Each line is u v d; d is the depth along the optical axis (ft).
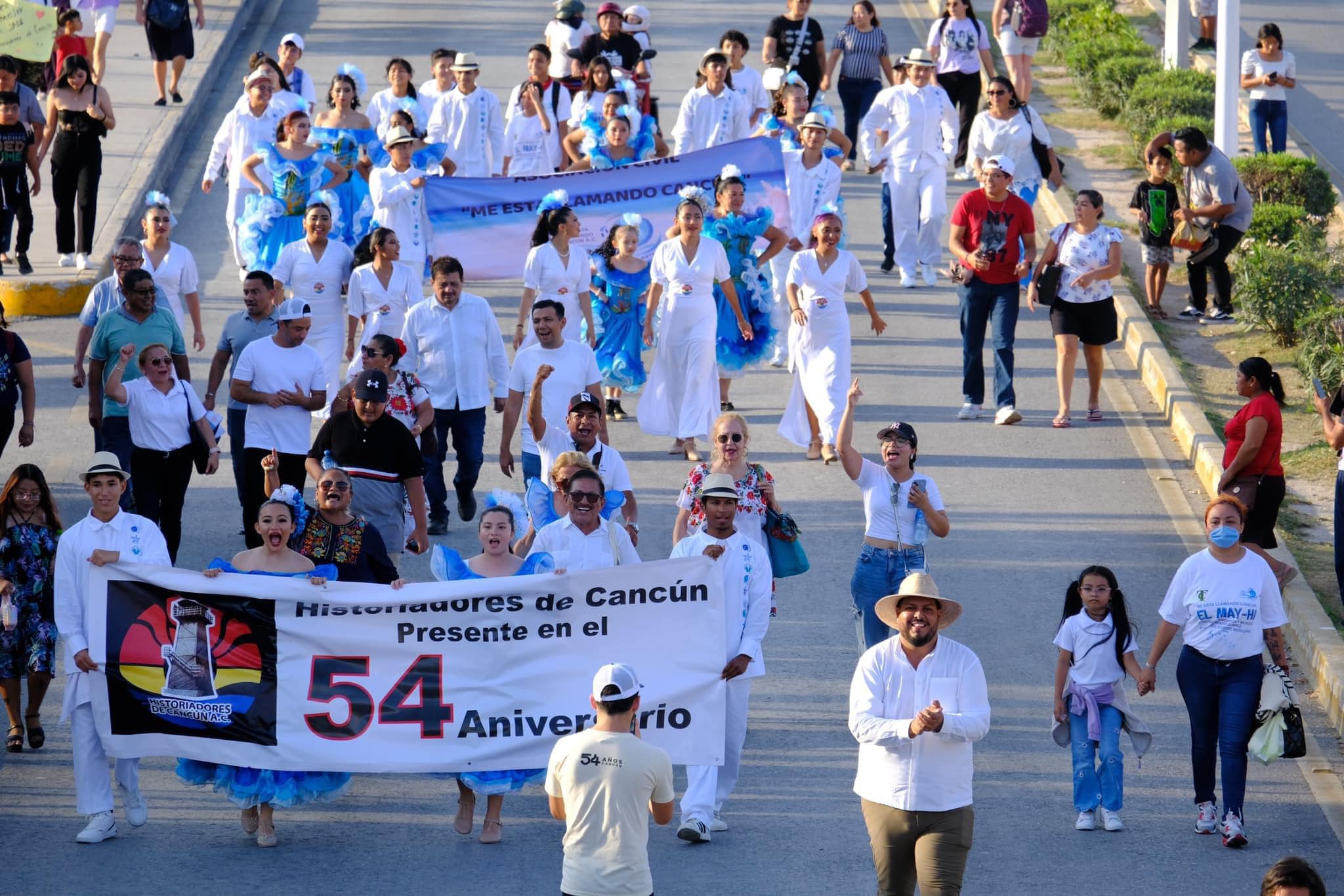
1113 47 215.72
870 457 119.44
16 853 72.08
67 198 146.51
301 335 98.02
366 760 73.26
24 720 82.99
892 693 62.85
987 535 107.86
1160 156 143.43
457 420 106.22
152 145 180.24
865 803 63.31
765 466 119.24
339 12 248.11
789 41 183.52
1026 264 123.54
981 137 152.25
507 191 139.44
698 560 73.77
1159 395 130.00
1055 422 125.80
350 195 140.67
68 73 145.18
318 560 77.15
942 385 134.21
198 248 160.45
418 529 90.33
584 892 58.75
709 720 73.56
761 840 74.43
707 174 139.44
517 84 209.05
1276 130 183.42
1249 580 75.05
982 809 77.61
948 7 186.09
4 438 101.91
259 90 144.77
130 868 71.05
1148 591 100.07
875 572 81.15
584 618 74.08
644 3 257.14
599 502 76.02
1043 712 86.94
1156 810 78.07
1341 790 80.33
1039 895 69.82
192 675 73.51
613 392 128.06
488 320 106.52
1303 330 134.62
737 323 122.31
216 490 114.73
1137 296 149.69
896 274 160.35
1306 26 258.37
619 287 122.21
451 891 69.36
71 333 140.67
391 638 73.82
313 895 68.95
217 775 73.36
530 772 74.08
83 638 73.51
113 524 74.79
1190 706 75.87
